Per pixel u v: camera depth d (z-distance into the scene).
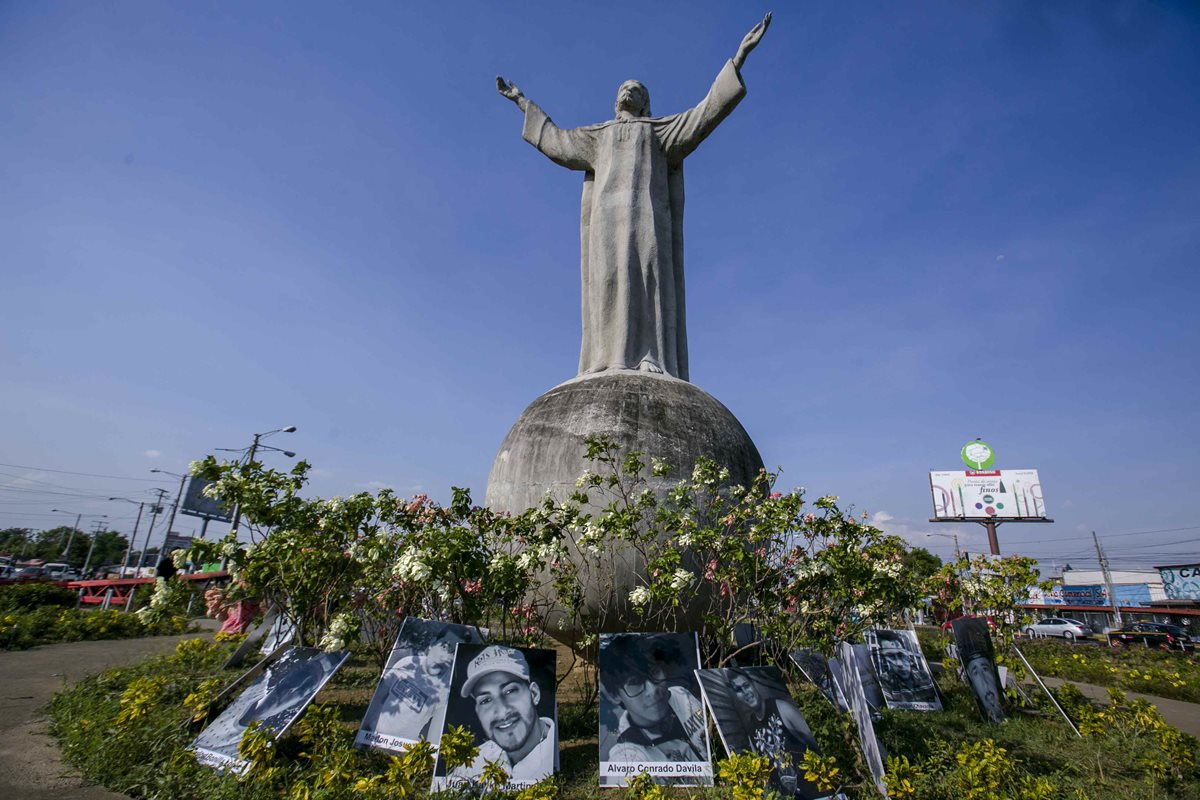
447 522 7.23
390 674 5.85
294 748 5.36
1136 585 49.22
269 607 7.48
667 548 6.62
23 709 7.30
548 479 8.56
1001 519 39.31
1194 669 16.16
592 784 5.28
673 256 12.37
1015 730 7.81
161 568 19.22
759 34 11.38
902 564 7.02
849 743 5.85
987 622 8.84
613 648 5.64
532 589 7.23
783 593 6.36
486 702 5.32
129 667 8.57
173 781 4.79
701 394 9.95
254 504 6.65
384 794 4.26
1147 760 6.11
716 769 5.29
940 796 5.05
